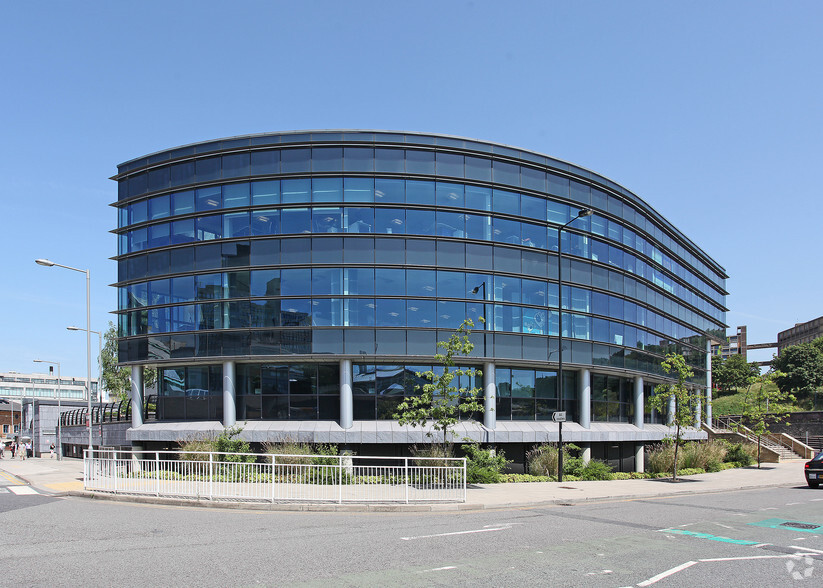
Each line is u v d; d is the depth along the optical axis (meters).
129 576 8.16
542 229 32.88
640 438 35.84
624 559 9.57
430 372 22.11
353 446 28.64
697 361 49.12
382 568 8.71
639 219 39.06
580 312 33.44
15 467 34.62
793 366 71.81
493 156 31.72
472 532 12.08
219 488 16.81
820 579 8.31
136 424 31.53
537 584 7.89
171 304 31.06
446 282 30.33
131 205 32.97
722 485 24.48
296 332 29.31
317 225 29.94
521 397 31.86
